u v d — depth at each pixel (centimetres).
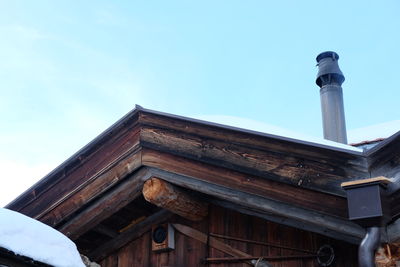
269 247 565
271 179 455
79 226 613
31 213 632
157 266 643
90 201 597
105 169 587
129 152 570
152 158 553
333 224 429
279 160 454
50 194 624
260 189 463
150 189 558
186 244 630
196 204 595
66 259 402
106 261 696
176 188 571
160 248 637
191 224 632
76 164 612
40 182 622
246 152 477
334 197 420
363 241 389
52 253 394
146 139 559
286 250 552
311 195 433
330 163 425
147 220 663
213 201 604
